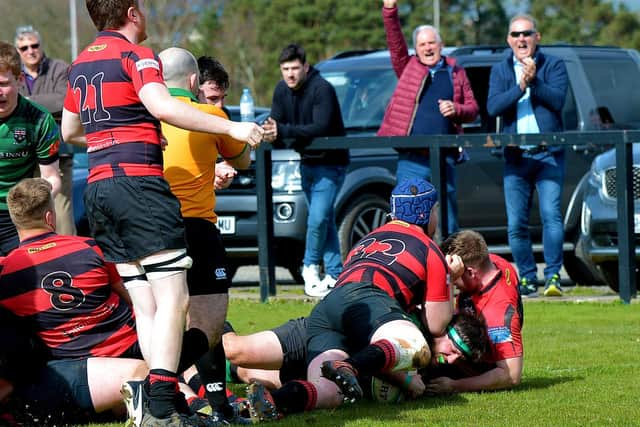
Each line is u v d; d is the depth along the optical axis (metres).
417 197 18.88
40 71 32.53
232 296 34.19
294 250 36.88
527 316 28.72
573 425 15.83
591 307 30.23
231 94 161.75
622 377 20.11
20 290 16.92
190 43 134.62
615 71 41.72
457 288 19.27
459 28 181.00
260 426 16.16
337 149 32.59
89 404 16.69
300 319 19.11
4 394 16.72
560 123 32.16
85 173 37.31
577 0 190.62
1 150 21.11
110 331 17.22
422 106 32.06
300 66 32.16
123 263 15.50
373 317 17.44
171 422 14.94
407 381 17.83
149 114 15.41
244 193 35.91
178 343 15.12
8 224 21.53
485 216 38.44
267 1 166.75
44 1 162.88
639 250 31.69
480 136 30.61
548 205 32.00
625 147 30.09
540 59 31.84
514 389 18.98
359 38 164.75
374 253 18.47
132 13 16.03
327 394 17.30
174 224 15.21
